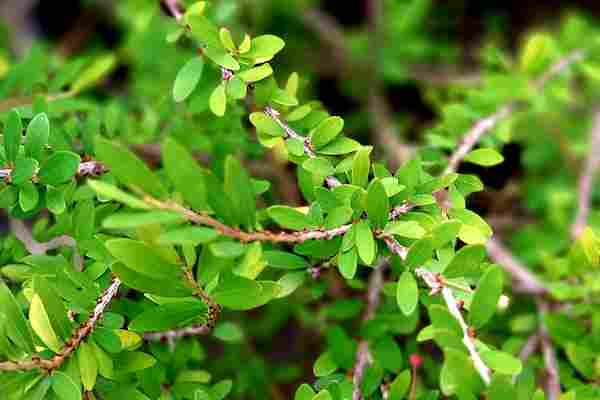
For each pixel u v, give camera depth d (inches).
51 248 18.9
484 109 23.0
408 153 27.6
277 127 17.5
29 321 16.6
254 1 29.6
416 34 34.2
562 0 38.1
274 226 21.3
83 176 18.7
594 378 18.9
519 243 28.0
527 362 20.9
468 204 22.3
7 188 17.3
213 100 17.2
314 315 24.3
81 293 16.7
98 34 38.7
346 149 17.5
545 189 28.5
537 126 27.4
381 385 18.6
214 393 18.5
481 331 21.8
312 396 16.4
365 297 22.0
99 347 16.3
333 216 16.3
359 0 39.9
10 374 15.6
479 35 37.8
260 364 24.6
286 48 34.7
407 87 35.8
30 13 38.6
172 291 15.5
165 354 18.6
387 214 16.2
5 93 22.2
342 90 34.5
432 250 15.9
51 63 25.0
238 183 15.2
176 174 14.5
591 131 28.3
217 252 14.8
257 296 15.5
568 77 24.8
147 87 28.6
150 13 26.1
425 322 22.6
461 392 14.7
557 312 21.1
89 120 20.1
